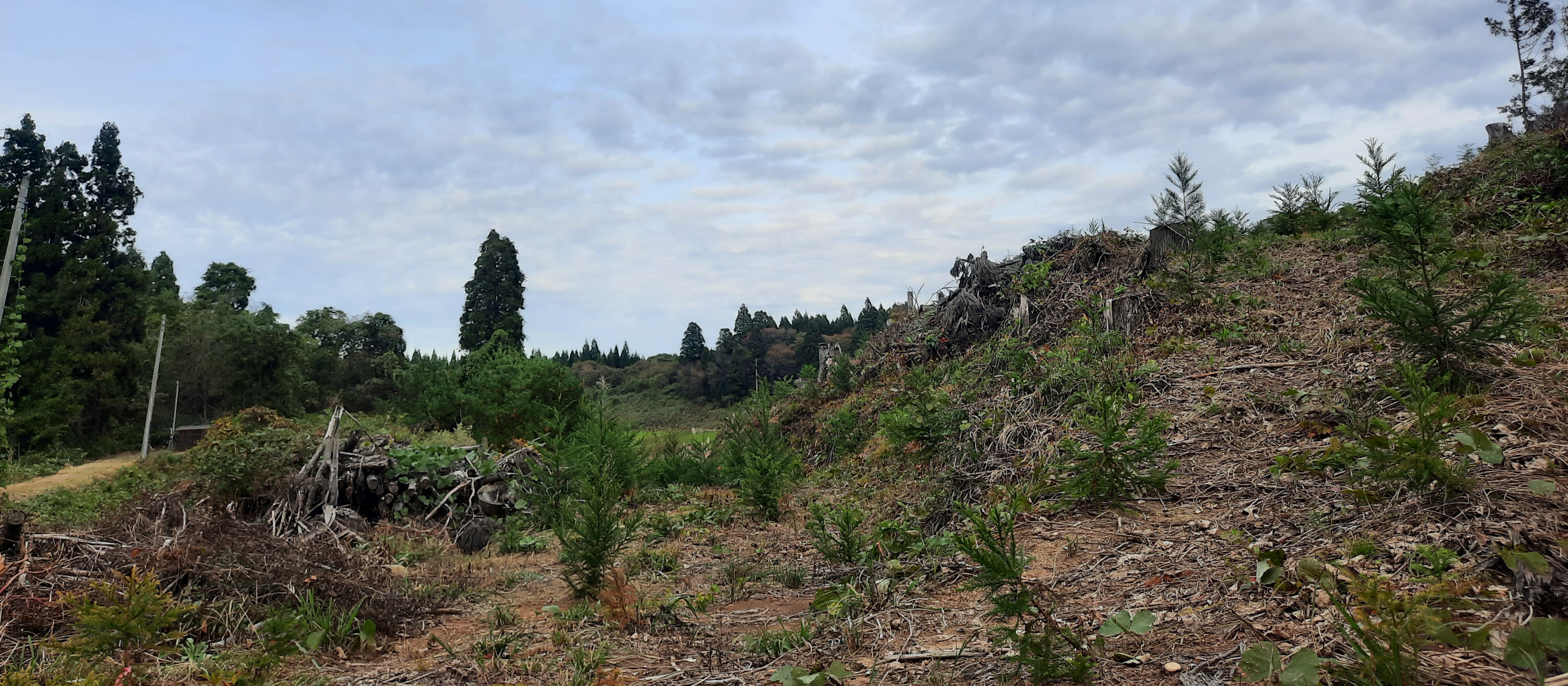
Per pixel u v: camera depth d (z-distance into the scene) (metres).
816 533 6.26
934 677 3.12
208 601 4.55
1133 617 3.20
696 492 10.50
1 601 4.20
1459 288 7.66
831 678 3.27
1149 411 6.57
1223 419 6.05
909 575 4.81
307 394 51.06
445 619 5.02
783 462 10.06
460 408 21.44
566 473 9.67
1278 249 11.49
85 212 38.88
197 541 4.98
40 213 37.34
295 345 49.97
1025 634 2.97
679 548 7.02
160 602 3.89
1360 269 9.09
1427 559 3.16
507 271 43.53
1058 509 5.28
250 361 46.34
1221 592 3.47
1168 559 4.07
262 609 4.48
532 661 3.94
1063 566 4.30
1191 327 8.62
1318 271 9.65
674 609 4.77
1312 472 4.62
